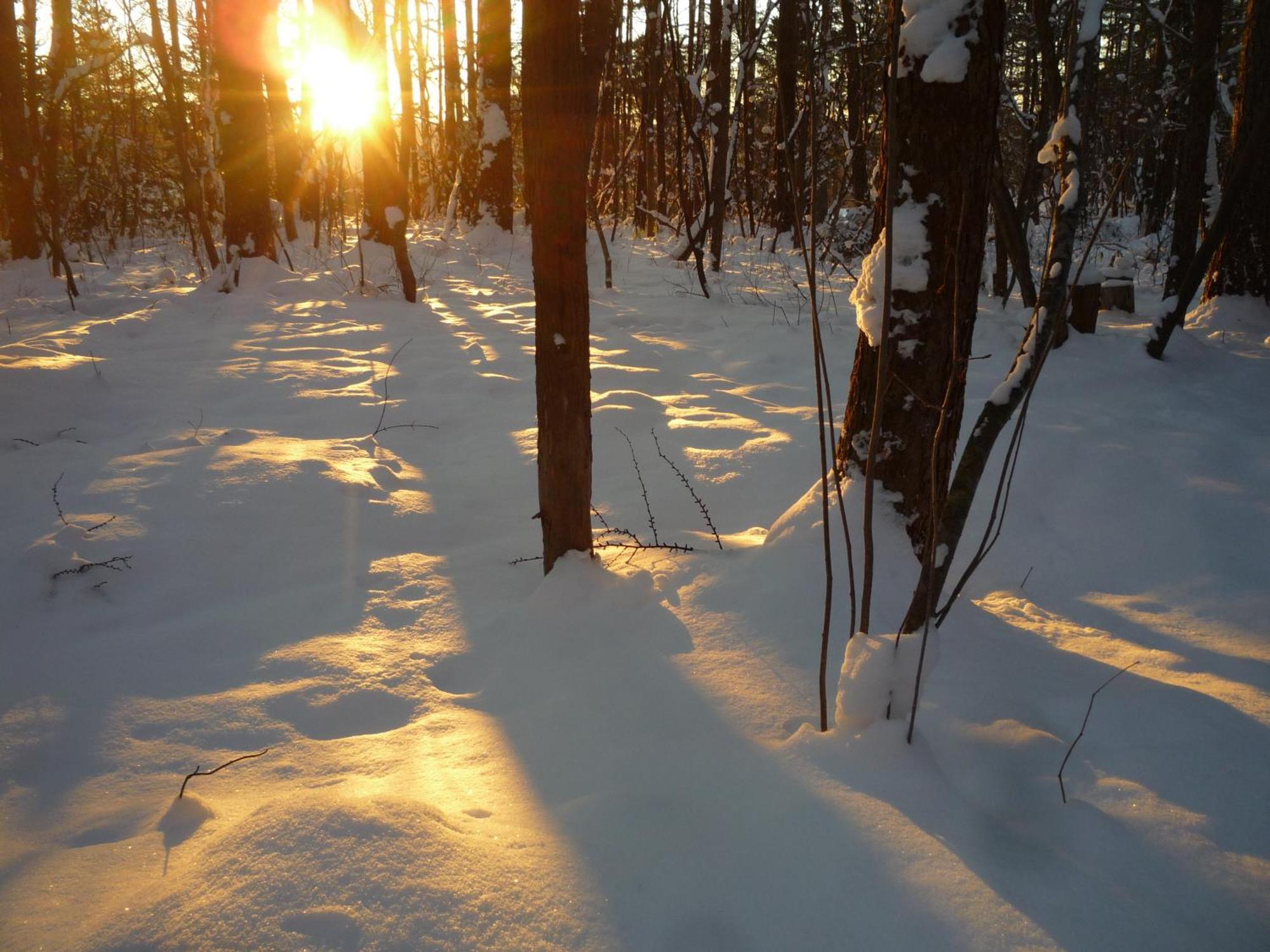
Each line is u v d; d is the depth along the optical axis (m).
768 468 4.35
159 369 5.99
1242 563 3.55
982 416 2.20
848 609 2.83
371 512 3.88
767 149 17.59
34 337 7.20
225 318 8.45
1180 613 3.23
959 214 2.83
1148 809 1.92
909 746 2.05
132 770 2.24
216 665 2.79
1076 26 2.32
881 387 2.02
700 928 1.52
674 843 1.74
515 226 16.08
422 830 1.69
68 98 18.66
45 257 13.39
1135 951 1.49
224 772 2.21
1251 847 1.81
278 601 3.20
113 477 3.90
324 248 15.71
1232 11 11.19
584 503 3.08
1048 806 1.92
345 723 2.49
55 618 3.05
